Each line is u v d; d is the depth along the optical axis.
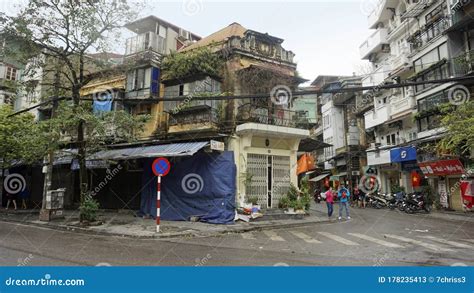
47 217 13.76
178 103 16.69
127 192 17.39
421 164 22.19
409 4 25.78
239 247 8.91
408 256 7.72
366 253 8.07
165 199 15.10
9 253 7.72
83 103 14.30
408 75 25.00
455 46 20.02
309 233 11.64
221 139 15.72
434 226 13.60
